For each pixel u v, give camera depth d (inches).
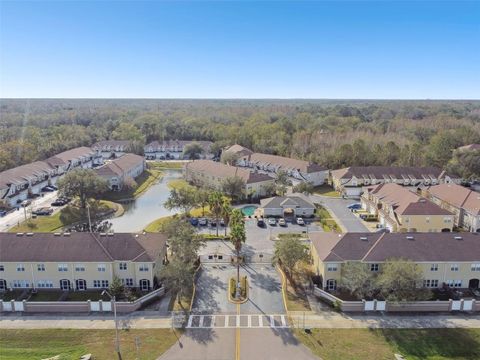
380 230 3159.5
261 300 2159.2
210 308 2084.2
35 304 2048.5
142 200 4313.5
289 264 2331.4
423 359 1686.8
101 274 2239.2
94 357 1696.6
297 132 6879.9
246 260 2650.1
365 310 2053.4
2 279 2247.8
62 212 3695.9
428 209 3061.0
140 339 1822.1
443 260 2198.6
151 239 2400.3
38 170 4820.4
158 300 2160.4
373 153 5305.1
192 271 2381.9
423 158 5152.6
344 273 2160.4
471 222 3166.8
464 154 4653.1
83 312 2048.5
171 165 6422.2
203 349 1748.3
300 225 3346.5
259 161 5625.0
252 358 1689.2
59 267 2231.8
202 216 3570.4
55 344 1790.1
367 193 3826.3
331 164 5270.7
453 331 1878.7
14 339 1825.8
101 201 4099.4
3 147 5290.4
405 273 1994.3
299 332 1872.5
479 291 2204.7
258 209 3786.9
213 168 4785.9
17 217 3590.1
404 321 1961.1
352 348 1753.2
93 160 6535.4
